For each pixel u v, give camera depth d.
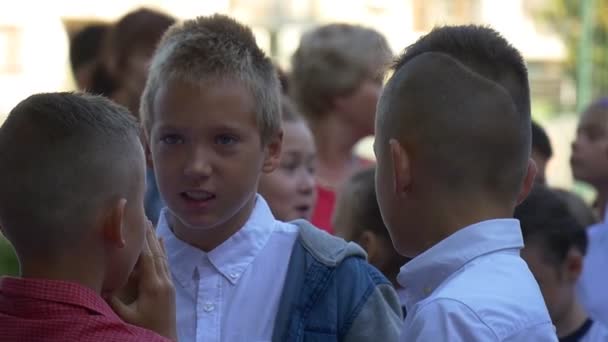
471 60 2.44
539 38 19.88
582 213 5.25
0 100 16.12
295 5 15.49
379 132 2.48
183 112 2.60
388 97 2.46
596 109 5.77
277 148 2.81
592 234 4.98
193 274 2.72
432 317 2.25
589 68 17.89
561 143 15.47
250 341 2.66
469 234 2.36
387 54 4.83
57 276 2.29
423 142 2.38
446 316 2.23
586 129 5.76
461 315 2.22
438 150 2.37
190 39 2.65
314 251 2.73
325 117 4.87
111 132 2.32
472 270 2.33
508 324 2.24
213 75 2.61
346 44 4.81
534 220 3.65
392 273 3.67
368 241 3.69
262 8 15.30
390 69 2.63
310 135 4.09
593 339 3.78
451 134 2.37
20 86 16.31
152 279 2.50
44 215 2.26
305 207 4.07
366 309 2.67
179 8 14.68
